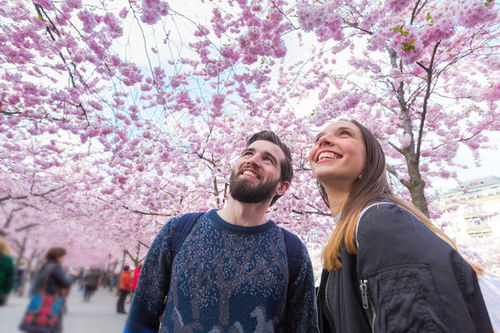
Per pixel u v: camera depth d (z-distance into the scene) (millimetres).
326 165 1348
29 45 4191
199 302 1263
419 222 864
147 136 6137
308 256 1561
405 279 722
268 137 1833
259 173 1568
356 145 1322
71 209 6566
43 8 3467
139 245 12562
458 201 8461
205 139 7719
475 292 715
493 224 24141
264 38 3475
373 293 793
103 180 7555
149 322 1406
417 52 2658
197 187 8562
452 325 639
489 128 5355
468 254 6859
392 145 4672
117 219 8734
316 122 4512
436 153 5758
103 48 4059
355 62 4699
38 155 6438
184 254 1396
